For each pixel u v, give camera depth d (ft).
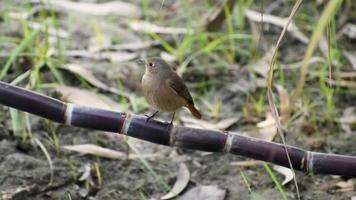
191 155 33.63
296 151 25.70
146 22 44.78
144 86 28.09
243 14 43.11
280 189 28.48
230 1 40.29
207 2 45.27
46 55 36.63
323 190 30.96
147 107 37.01
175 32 43.34
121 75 39.17
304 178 31.58
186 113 37.01
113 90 37.91
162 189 31.14
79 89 36.70
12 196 29.17
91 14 45.62
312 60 39.96
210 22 41.09
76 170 31.37
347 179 31.71
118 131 25.86
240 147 25.53
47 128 33.81
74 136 33.94
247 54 41.81
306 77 39.27
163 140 25.76
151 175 31.83
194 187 31.24
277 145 25.70
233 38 41.96
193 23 44.50
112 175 31.73
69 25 43.80
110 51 41.73
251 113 36.76
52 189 30.25
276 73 39.65
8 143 32.17
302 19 44.34
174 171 32.12
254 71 39.78
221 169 32.55
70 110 25.58
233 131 35.47
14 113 31.60
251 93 38.45
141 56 41.37
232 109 37.45
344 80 39.22
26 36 38.17
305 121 35.45
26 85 36.86
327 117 35.96
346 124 35.81
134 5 46.83
